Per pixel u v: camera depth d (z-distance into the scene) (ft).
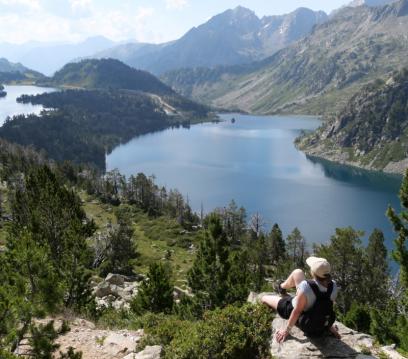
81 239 107.45
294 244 401.08
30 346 47.32
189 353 40.14
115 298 155.53
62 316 69.41
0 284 49.47
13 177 420.77
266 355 38.14
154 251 362.12
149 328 57.11
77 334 58.08
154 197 594.65
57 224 134.41
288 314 38.42
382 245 231.09
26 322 43.68
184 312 122.83
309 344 37.73
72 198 161.79
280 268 280.51
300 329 39.50
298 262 391.45
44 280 50.39
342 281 187.21
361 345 40.11
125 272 266.77
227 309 41.47
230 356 38.06
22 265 50.62
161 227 466.29
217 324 40.32
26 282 49.29
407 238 93.50
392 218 94.12
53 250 129.49
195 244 401.90
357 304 158.10
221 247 141.18
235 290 132.36
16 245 54.19
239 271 142.10
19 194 174.19
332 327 39.45
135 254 329.72
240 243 473.26
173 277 262.47
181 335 45.09
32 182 163.73
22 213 170.40
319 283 36.45
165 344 51.01
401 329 101.30
